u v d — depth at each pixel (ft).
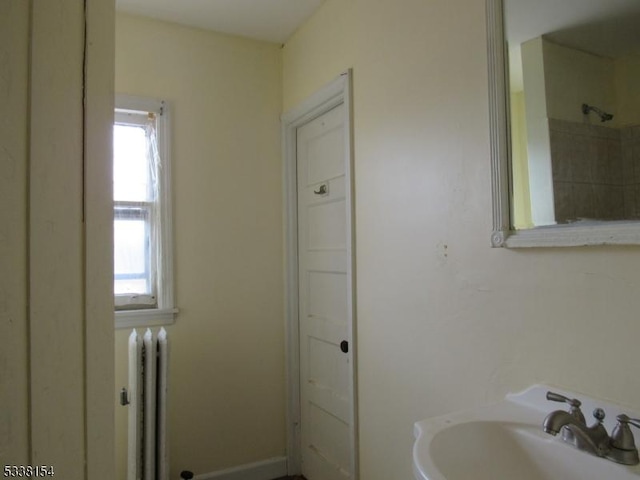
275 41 8.68
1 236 2.20
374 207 5.95
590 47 3.33
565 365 3.51
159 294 7.66
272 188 8.69
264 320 8.52
